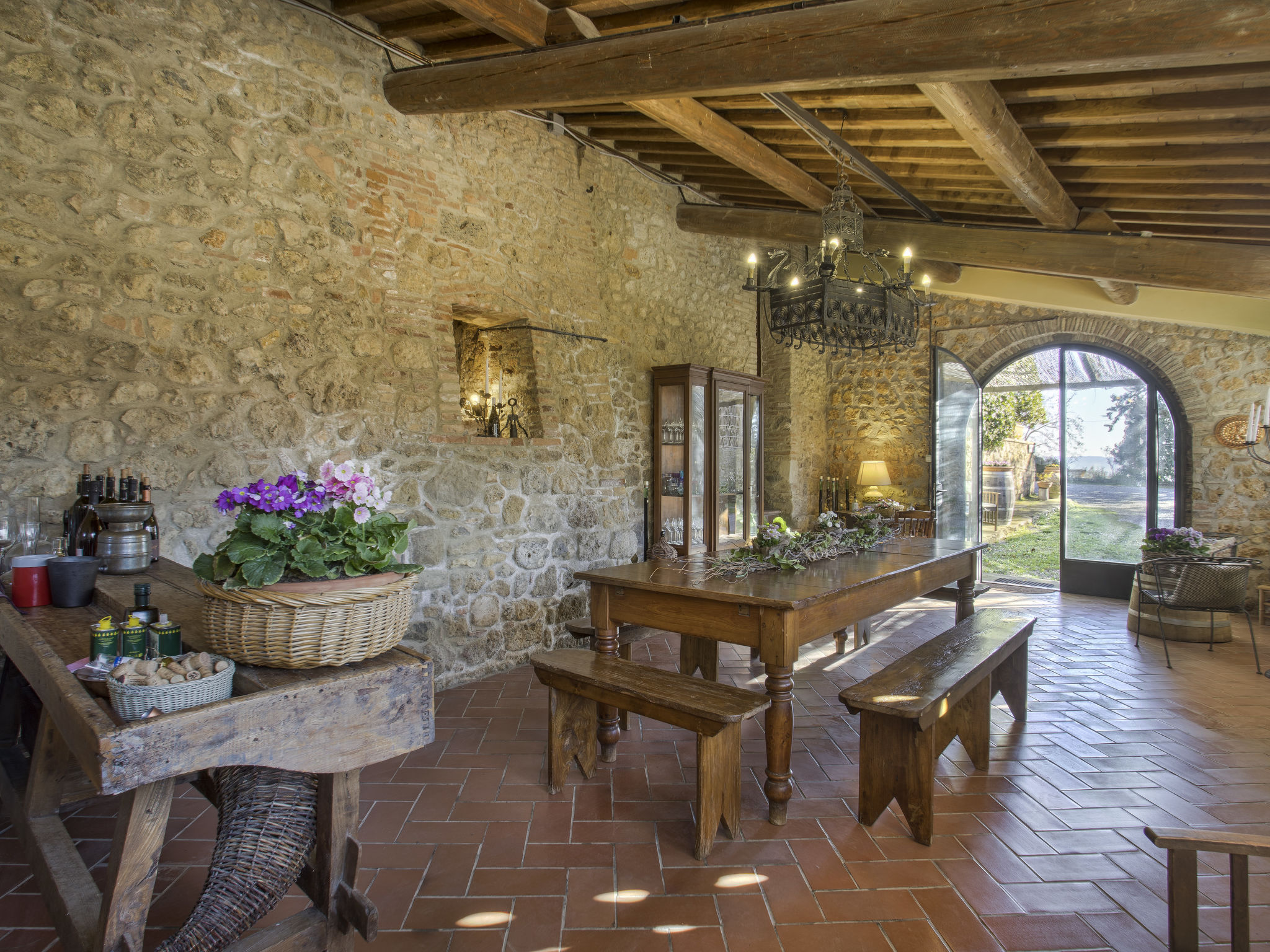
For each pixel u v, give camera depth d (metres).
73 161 2.64
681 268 5.93
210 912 1.35
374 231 3.61
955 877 2.16
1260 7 1.74
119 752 1.12
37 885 2.02
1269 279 3.63
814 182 4.66
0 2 2.48
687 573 3.16
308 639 1.42
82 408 2.65
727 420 5.76
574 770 2.94
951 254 4.67
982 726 2.88
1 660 2.39
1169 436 6.30
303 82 3.33
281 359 3.23
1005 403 9.17
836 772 2.92
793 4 2.41
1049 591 6.98
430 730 1.57
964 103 2.62
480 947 1.83
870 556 3.71
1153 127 2.93
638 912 1.99
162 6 2.87
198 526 2.95
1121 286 4.86
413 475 3.76
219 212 3.04
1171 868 1.37
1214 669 4.36
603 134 4.92
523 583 4.35
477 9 2.71
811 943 1.86
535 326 4.47
